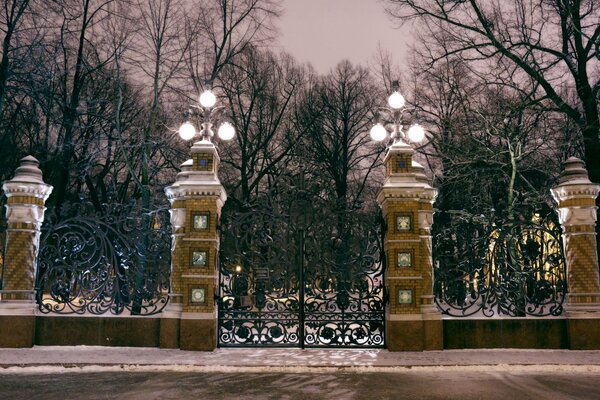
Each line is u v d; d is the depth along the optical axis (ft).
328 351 37.93
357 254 40.29
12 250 38.75
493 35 68.90
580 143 74.74
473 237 40.70
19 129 86.17
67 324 38.96
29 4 70.08
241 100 100.17
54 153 81.97
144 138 74.13
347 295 39.91
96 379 29.53
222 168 100.94
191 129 40.73
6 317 37.93
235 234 40.98
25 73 68.49
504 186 73.31
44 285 39.68
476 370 32.63
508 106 66.54
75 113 78.79
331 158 107.14
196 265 38.73
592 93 64.34
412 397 25.72
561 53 64.85
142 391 26.63
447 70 76.64
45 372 31.48
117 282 39.55
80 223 42.14
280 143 105.81
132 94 86.17
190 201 39.40
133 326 39.06
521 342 38.52
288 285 40.16
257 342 39.63
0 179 81.92
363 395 26.12
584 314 38.17
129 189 98.22
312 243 40.50
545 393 26.55
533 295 39.60
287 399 25.23
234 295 40.52
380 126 41.55
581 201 39.06
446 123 78.43
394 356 35.83
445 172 75.31
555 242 40.42
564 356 35.68
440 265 40.22
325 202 41.04
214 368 32.45
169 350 37.70
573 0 64.59
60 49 76.18
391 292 38.22
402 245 38.60
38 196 39.58
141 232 40.22
